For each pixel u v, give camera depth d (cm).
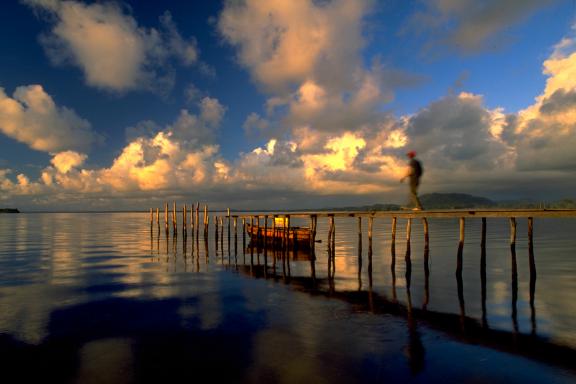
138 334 1055
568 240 3656
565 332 1047
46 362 873
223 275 2002
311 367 834
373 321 1157
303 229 3128
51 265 2344
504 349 925
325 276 1959
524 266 2167
